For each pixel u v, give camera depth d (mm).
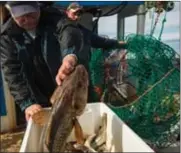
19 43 2854
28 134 1784
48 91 2979
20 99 2730
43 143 1779
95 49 3771
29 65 2908
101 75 3707
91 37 3496
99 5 5496
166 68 3160
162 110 3180
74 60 1967
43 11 2820
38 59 2879
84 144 1998
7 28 2824
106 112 2174
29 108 2242
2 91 5969
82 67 1907
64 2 5160
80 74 1860
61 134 1805
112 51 3721
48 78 2930
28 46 2848
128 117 3186
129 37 3750
